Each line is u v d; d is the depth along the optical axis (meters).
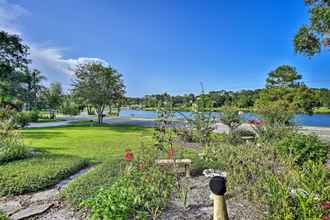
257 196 3.06
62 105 34.38
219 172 4.68
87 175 4.53
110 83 19.28
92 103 19.61
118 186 3.31
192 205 3.46
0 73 19.39
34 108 30.80
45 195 3.93
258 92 21.80
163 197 3.34
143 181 3.46
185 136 8.62
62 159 6.02
